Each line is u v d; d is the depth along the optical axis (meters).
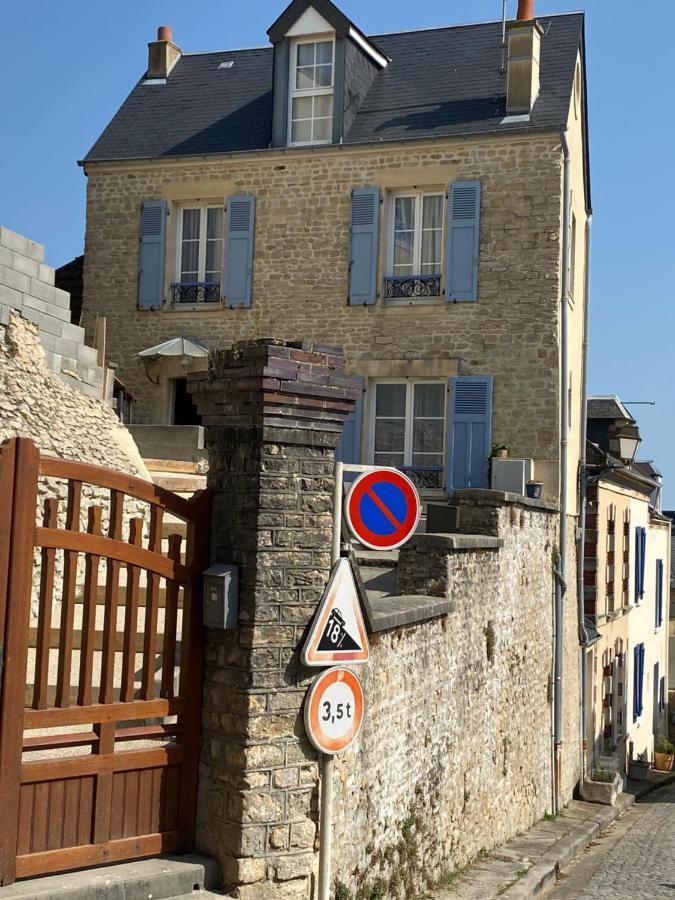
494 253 17.22
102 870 6.14
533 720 14.38
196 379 6.98
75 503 6.19
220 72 20.73
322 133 18.30
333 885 7.13
